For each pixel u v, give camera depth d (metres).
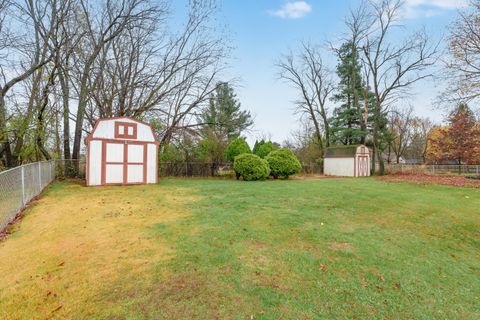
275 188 11.44
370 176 23.84
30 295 3.06
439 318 2.91
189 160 20.47
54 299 2.98
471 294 3.44
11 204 6.39
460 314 3.00
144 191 10.64
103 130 12.87
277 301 3.01
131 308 2.82
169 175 19.44
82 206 7.67
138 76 18.39
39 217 6.51
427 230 5.97
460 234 5.83
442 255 4.67
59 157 19.69
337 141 31.06
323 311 2.88
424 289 3.47
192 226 5.60
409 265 4.14
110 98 17.41
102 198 9.00
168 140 19.73
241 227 5.56
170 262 3.87
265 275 3.58
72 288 3.20
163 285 3.26
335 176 23.75
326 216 6.65
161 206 7.60
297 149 33.12
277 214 6.66
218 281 3.37
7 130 12.81
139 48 18.00
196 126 20.52
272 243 4.73
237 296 3.07
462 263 4.41
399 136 42.19
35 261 3.96
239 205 7.69
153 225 5.68
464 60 15.72
